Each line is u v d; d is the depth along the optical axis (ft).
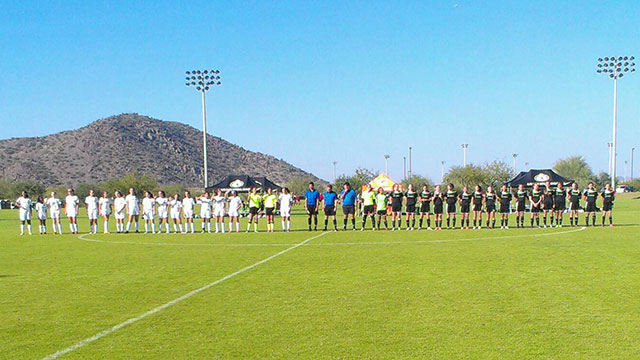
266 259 49.55
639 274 38.42
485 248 56.18
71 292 34.55
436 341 23.02
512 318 26.58
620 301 29.94
